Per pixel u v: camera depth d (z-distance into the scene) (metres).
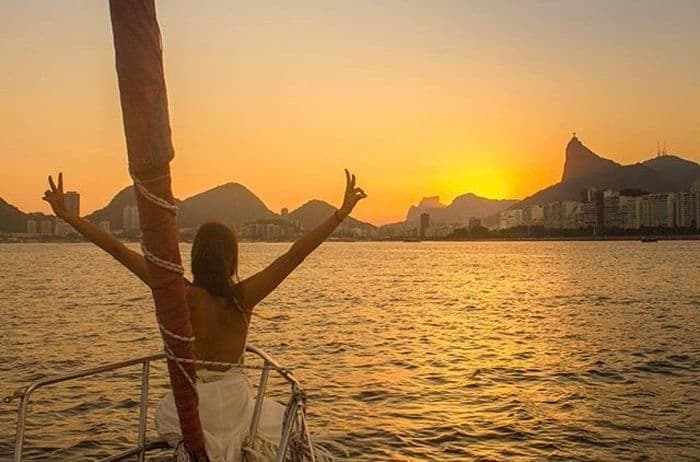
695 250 160.12
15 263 104.06
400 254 162.75
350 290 52.84
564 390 16.00
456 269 86.75
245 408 4.31
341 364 19.83
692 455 11.13
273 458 4.29
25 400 4.11
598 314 34.25
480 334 26.98
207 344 4.23
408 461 10.84
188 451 3.85
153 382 15.91
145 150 3.22
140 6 3.13
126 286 54.69
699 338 24.84
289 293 49.81
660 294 46.25
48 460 10.62
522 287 54.81
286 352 22.25
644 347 22.72
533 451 11.37
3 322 29.80
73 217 4.27
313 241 4.20
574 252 156.75
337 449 11.35
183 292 3.50
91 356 20.88
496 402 14.77
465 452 11.31
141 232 3.39
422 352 22.23
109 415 13.10
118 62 3.18
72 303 39.41
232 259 4.29
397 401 14.84
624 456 11.10
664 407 14.24
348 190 4.16
